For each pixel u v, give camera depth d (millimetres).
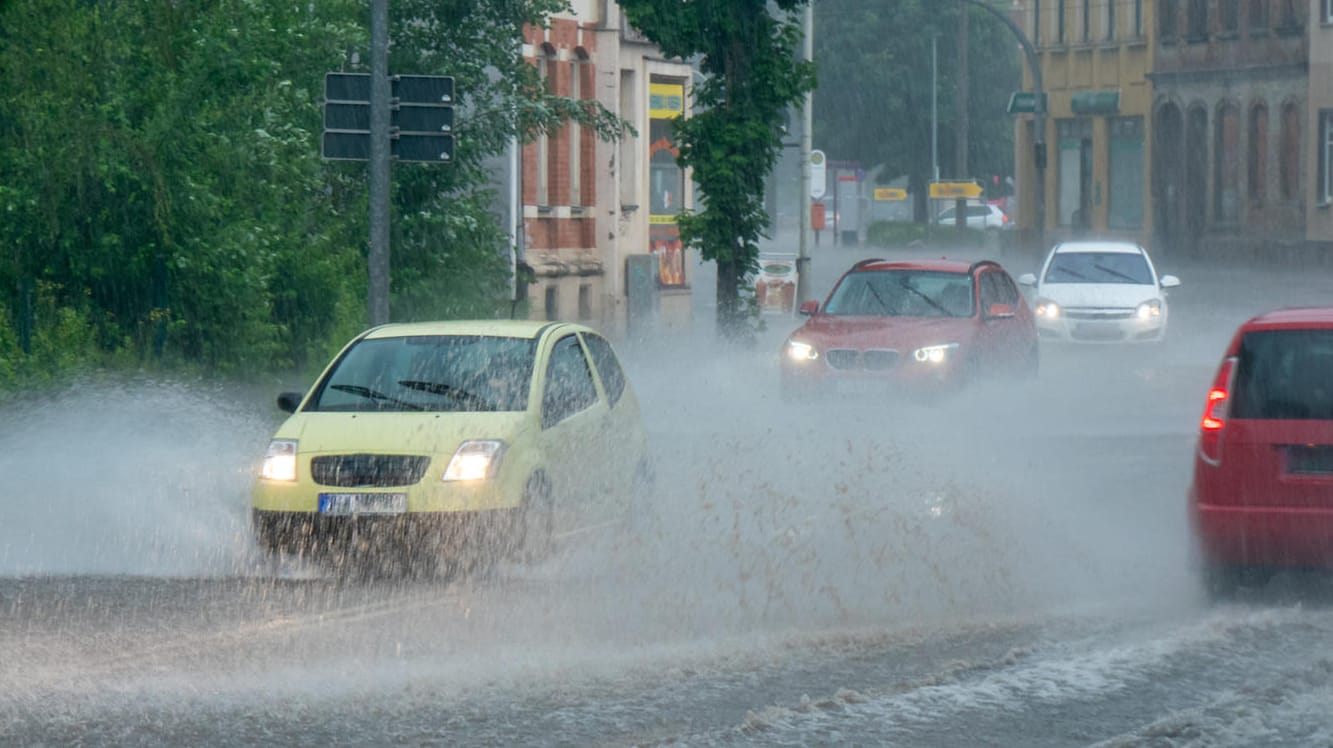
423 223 75562
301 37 65375
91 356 54188
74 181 53875
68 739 20219
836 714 21297
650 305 113875
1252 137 186250
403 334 35562
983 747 19875
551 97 78562
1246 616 27188
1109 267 90438
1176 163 198625
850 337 58625
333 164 74125
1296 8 179500
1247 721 20781
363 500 31344
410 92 53844
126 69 56781
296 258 63469
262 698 22125
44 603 28391
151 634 26031
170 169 56250
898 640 25672
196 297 57688
